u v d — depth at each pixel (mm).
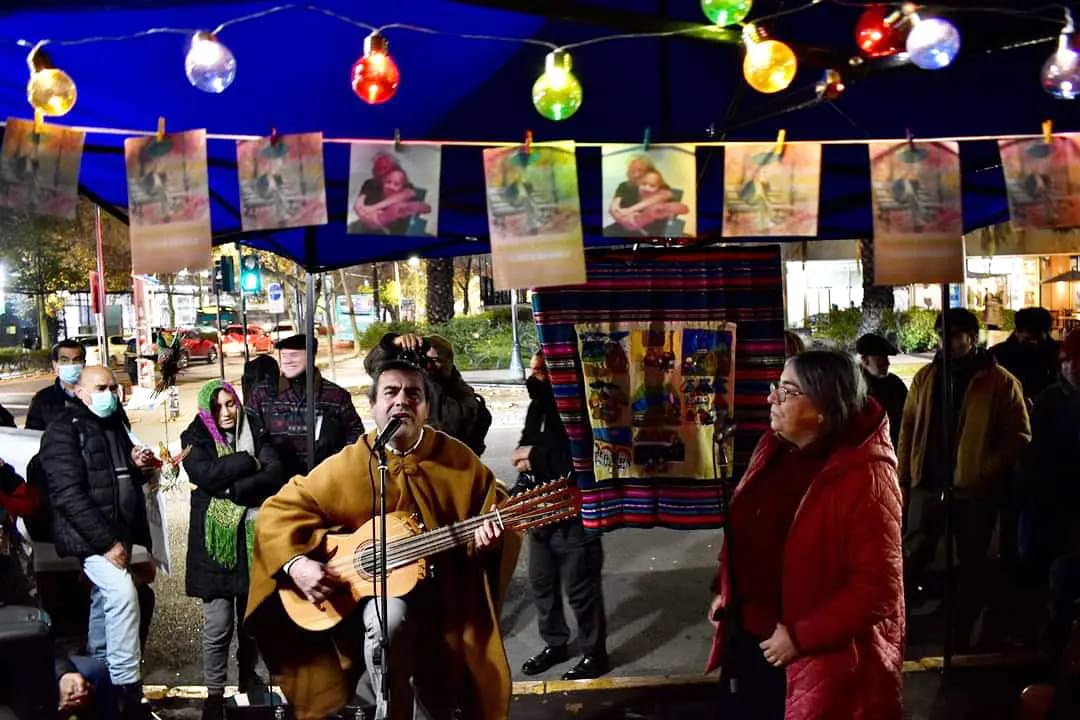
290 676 3135
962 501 5199
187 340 28859
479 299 35938
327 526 3039
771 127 3643
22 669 2420
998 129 3656
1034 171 2756
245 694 4172
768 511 2695
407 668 2848
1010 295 25750
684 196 2723
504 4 2645
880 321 12953
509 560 3080
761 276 4336
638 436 4363
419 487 3020
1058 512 4719
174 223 2555
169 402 15008
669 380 4348
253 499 3936
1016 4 2984
